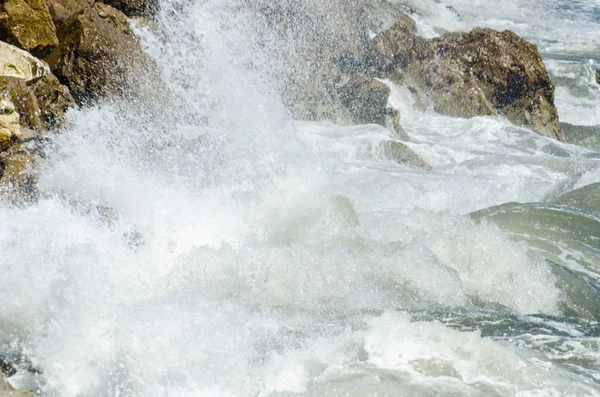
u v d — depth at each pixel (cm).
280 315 1322
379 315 1341
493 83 3231
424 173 2398
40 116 1794
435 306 1412
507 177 2494
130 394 1111
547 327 1344
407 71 3341
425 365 1151
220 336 1210
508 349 1177
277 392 1048
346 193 2036
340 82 2908
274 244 1582
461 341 1193
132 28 2398
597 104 3753
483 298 1488
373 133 2702
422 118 3219
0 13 1948
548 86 3206
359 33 3403
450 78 3281
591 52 4650
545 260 1619
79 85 2042
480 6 5891
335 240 1588
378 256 1505
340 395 1049
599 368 1198
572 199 2152
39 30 2016
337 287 1434
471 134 3047
